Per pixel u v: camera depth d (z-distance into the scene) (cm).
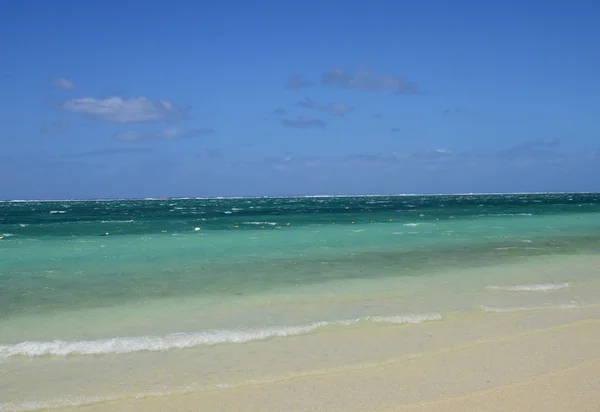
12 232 3409
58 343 952
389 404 702
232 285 1523
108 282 1574
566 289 1448
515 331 1035
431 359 879
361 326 1072
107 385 766
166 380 786
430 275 1683
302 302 1297
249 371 823
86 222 4719
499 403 702
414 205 10644
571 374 807
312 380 788
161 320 1128
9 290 1455
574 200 14238
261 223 4350
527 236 3002
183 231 3438
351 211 7456
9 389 751
